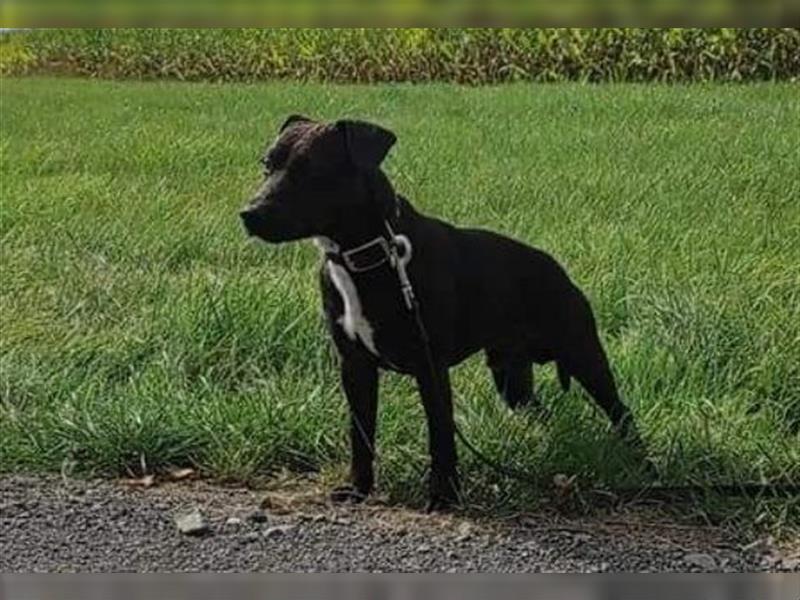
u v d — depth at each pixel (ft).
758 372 18.60
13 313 22.07
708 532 15.26
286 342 20.20
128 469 17.11
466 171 36.37
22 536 15.01
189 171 37.70
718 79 68.28
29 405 18.72
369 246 14.78
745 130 43.14
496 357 17.34
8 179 35.81
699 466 16.44
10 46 91.76
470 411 17.56
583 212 29.86
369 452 16.11
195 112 54.39
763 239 26.48
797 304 20.85
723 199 31.63
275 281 22.40
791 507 15.48
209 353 19.98
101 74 86.74
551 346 16.72
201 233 27.53
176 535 15.11
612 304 21.71
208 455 17.17
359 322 15.16
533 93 56.80
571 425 17.07
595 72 72.23
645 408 17.89
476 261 15.87
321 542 14.94
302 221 14.39
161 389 18.72
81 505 15.90
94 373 19.76
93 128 48.49
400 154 39.04
